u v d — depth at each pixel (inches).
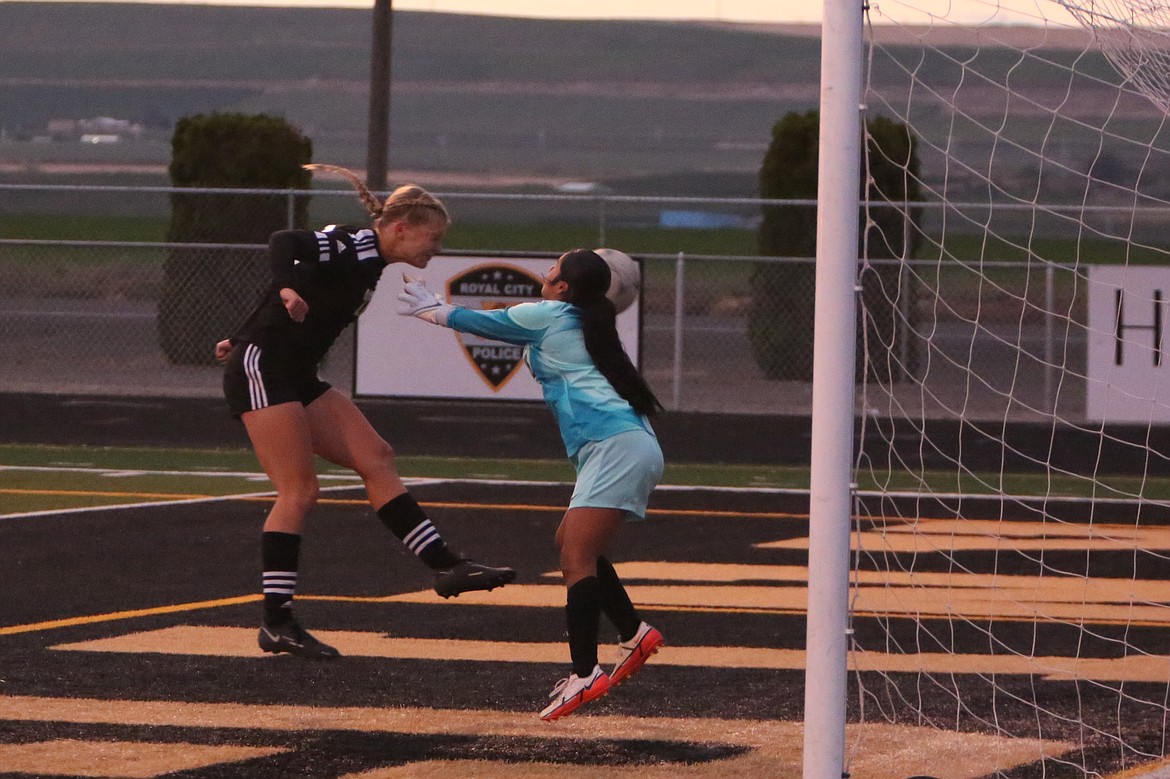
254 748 714.2
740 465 1936.5
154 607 1038.4
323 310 809.5
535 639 964.0
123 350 3238.2
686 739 742.5
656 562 1251.8
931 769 697.0
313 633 973.2
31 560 1206.3
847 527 612.4
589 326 764.0
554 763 697.6
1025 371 2977.4
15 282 5290.4
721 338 3698.3
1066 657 933.2
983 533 1413.6
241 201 2792.8
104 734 733.9
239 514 1441.9
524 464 1903.3
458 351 2063.2
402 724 762.8
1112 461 2003.0
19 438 2057.1
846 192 613.0
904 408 2464.3
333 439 831.1
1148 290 2030.0
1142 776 687.1
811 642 615.8
